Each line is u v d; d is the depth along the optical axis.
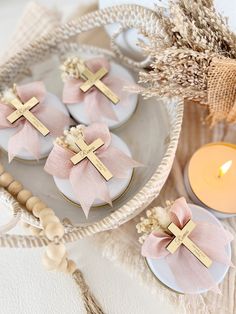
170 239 0.28
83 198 0.28
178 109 0.30
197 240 0.28
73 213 0.31
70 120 0.33
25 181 0.32
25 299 0.31
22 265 0.32
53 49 0.35
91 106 0.32
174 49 0.27
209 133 0.35
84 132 0.30
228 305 0.30
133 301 0.31
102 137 0.30
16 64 0.33
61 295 0.31
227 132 0.35
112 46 0.35
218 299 0.30
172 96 0.30
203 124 0.35
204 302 0.30
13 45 0.39
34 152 0.30
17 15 0.46
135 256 0.31
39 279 0.32
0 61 0.38
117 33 0.33
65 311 0.31
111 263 0.32
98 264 0.32
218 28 0.28
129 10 0.31
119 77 0.33
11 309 0.31
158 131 0.33
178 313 0.30
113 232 0.32
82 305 0.31
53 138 0.31
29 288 0.32
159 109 0.34
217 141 0.35
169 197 0.33
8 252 0.33
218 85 0.28
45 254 0.27
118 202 0.31
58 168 0.30
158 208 0.28
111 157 0.30
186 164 0.34
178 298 0.30
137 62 0.35
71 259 0.32
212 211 0.32
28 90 0.32
